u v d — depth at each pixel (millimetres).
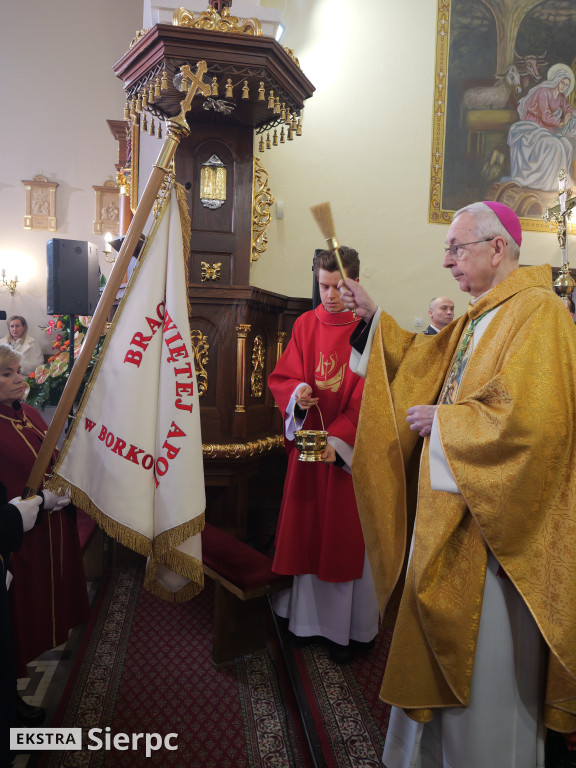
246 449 3371
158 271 1896
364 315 1911
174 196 1918
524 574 1401
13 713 1521
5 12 9664
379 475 1795
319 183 4965
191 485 1874
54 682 2514
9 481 2225
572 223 5461
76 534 2520
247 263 3775
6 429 2268
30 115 9773
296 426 2486
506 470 1392
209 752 2031
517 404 1374
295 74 3193
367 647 2523
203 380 3449
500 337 1554
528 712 1499
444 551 1521
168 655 2682
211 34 2836
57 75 9812
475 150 5277
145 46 2910
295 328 2707
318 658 2508
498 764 1484
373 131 5059
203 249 3713
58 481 1821
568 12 5371
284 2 4938
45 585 2326
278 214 4859
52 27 9781
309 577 2547
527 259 5465
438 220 5188
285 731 2154
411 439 1801
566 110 5410
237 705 2309
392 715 1677
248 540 3840
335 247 1912
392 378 1889
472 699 1483
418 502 1604
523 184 5383
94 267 4270
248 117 3582
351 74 5012
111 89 9914
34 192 9750
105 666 2574
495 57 5273
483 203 1685
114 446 1828
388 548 1769
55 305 4020
